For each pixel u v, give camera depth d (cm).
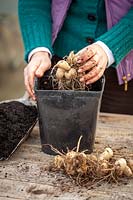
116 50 146
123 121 162
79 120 130
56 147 134
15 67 513
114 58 146
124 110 195
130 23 152
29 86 143
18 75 505
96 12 167
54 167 125
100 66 136
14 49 522
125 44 150
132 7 161
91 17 169
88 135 133
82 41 174
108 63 145
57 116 130
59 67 133
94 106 130
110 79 189
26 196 111
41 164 128
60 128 131
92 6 166
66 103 128
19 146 137
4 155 128
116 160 125
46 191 113
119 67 170
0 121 140
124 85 189
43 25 165
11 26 516
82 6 169
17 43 523
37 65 143
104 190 114
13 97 452
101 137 147
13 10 493
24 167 126
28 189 114
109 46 144
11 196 111
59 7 167
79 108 129
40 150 138
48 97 128
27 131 140
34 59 147
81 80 133
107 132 151
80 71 133
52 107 129
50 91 128
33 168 125
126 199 110
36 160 131
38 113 135
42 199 110
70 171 119
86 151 135
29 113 150
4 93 463
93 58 135
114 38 147
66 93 127
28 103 162
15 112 147
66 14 172
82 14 171
